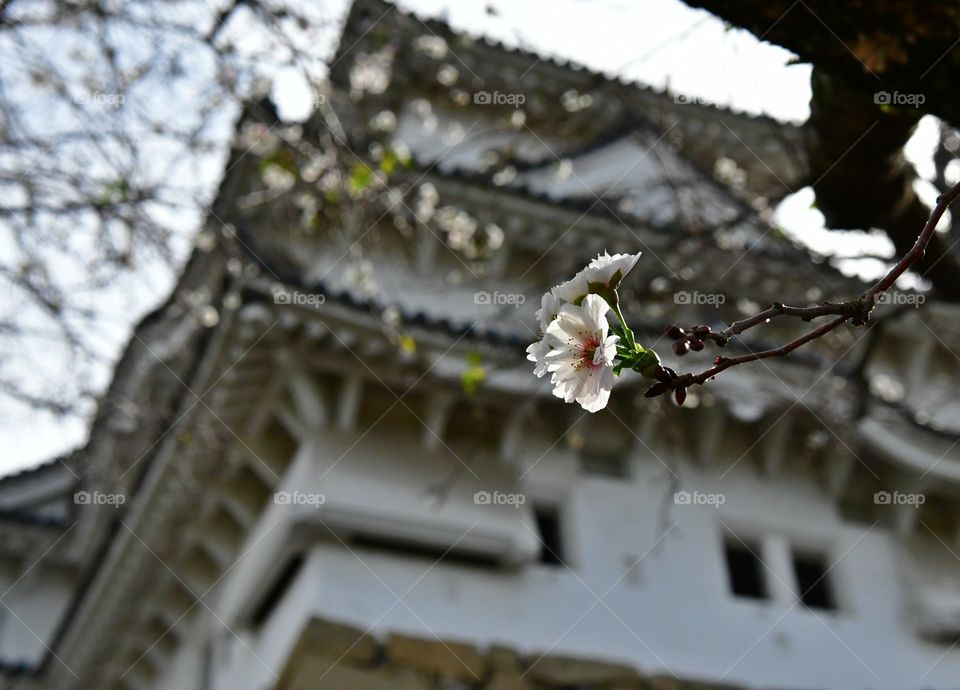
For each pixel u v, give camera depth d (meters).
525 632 12.66
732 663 13.16
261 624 13.71
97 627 15.91
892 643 13.81
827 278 11.15
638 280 11.73
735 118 14.54
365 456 12.67
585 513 13.61
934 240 6.36
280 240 12.62
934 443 13.84
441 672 12.10
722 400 13.26
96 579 15.10
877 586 14.14
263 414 12.70
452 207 13.85
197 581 14.89
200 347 11.78
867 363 9.75
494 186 13.65
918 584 14.20
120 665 16.72
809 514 14.36
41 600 20.50
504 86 14.87
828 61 4.42
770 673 13.23
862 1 4.17
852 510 14.71
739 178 14.42
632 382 13.04
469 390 10.84
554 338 2.76
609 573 13.33
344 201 10.09
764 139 14.55
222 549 14.34
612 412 13.89
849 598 14.05
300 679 11.69
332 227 12.16
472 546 12.69
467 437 13.21
